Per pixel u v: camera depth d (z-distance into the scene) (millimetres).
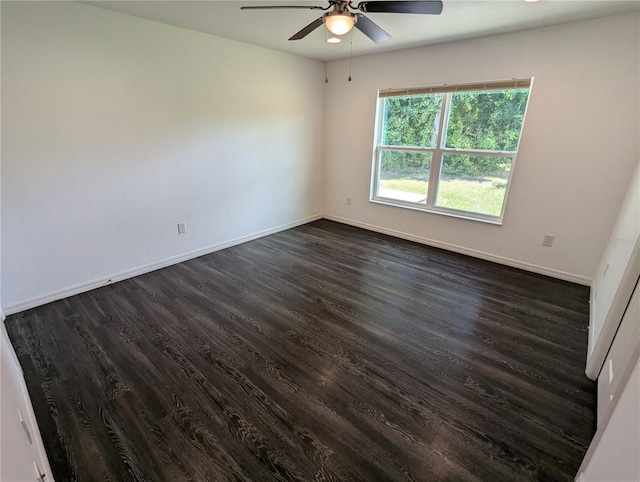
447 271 3396
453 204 3904
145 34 2791
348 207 4914
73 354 2111
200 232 3676
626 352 1463
